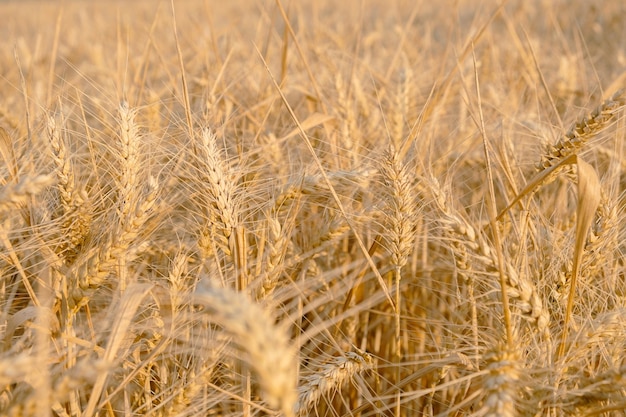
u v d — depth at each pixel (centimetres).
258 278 242
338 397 297
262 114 405
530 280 236
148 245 266
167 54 632
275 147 328
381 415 264
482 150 357
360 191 312
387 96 398
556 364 208
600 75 538
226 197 232
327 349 303
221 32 563
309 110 418
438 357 273
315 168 294
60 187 229
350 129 354
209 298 126
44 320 193
